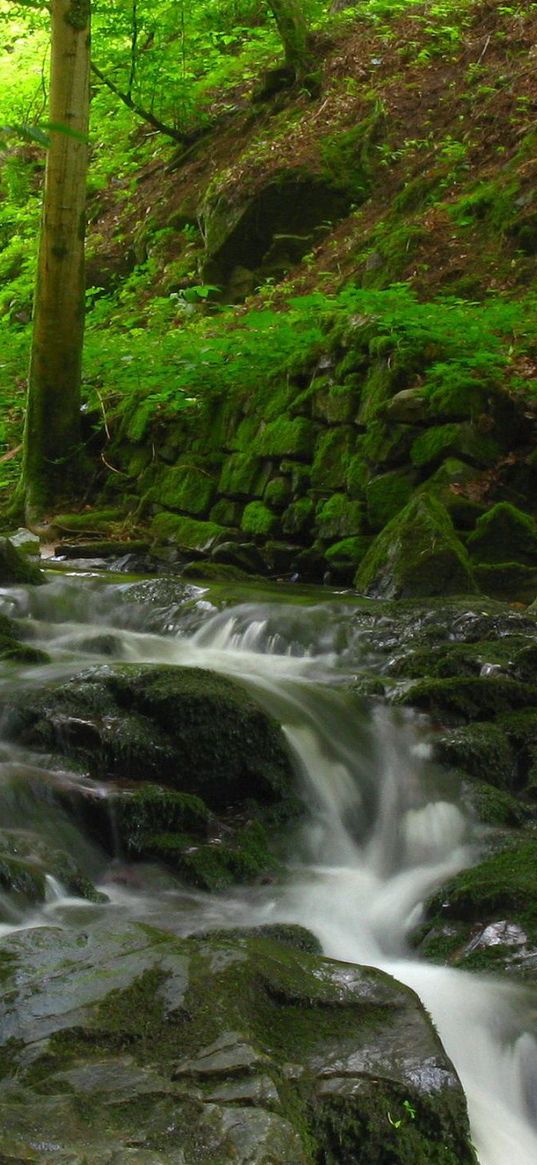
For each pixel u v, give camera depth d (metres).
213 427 10.58
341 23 17.08
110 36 17.19
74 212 11.23
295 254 14.22
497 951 3.93
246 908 4.17
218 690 5.03
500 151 12.96
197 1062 2.71
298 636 6.83
